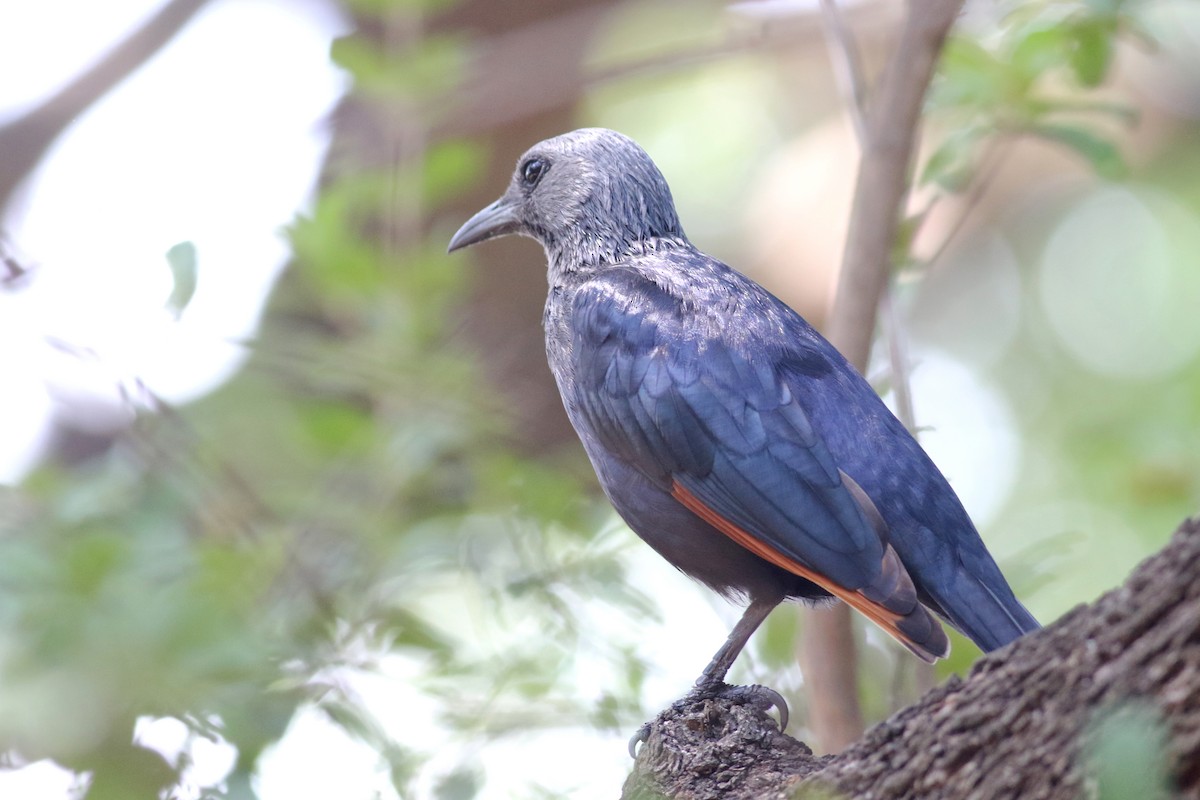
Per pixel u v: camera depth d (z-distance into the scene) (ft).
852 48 36.40
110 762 29.78
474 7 51.13
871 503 28.43
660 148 60.64
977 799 18.63
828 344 31.37
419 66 37.73
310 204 40.50
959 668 34.96
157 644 30.04
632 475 31.01
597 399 31.37
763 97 60.03
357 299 37.50
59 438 47.42
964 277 67.10
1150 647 17.26
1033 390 64.28
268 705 30.91
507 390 43.55
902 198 34.65
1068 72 36.42
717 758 24.67
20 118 52.13
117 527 33.17
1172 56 59.52
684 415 29.86
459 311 47.03
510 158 51.65
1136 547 48.91
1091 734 17.47
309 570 34.78
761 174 59.26
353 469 36.52
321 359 36.99
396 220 41.65
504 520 35.63
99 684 29.94
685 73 57.93
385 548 35.53
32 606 30.42
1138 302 64.03
